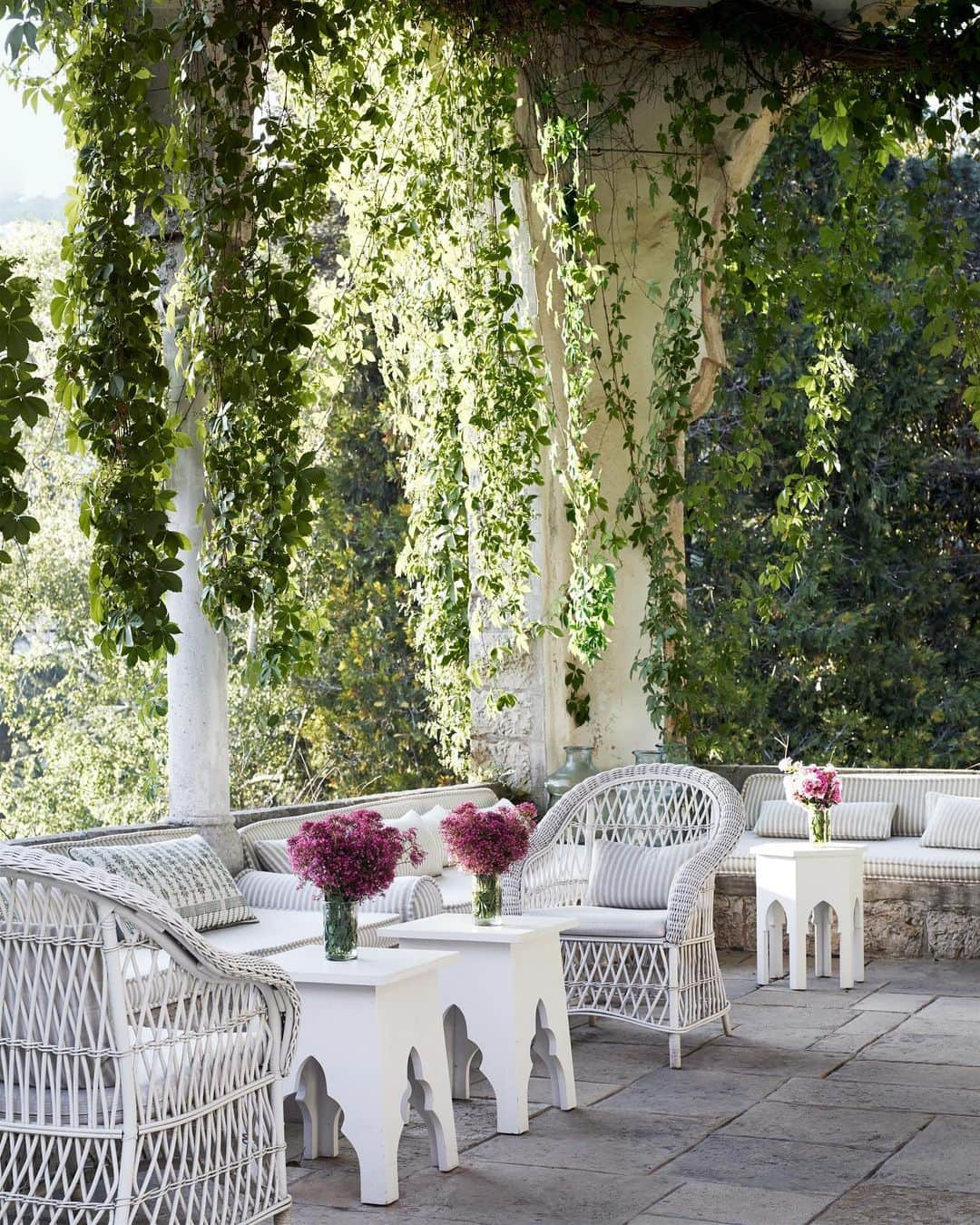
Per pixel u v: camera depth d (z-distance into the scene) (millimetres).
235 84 5148
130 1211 2838
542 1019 4535
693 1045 5375
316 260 13875
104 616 4922
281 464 5156
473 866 4434
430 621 7699
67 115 5102
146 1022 3084
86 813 13375
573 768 7477
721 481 7754
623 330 7875
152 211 5160
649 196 7746
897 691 13930
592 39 7223
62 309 4957
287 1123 4586
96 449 4914
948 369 13430
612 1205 3654
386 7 6230
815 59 7098
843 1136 4176
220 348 5129
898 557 13922
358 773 13961
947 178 7113
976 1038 5324
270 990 3254
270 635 5691
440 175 6668
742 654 8266
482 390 6863
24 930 2924
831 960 6949
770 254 7363
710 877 5293
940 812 7234
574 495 7344
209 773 5676
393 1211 3666
